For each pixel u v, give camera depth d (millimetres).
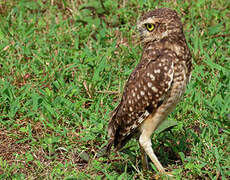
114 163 9930
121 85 11727
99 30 14016
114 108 10336
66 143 10336
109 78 11875
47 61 12555
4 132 10680
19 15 14664
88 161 9922
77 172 9523
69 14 15070
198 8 14562
